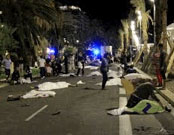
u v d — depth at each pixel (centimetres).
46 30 4147
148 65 3012
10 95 1945
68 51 5034
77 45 8519
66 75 3544
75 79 3017
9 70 2953
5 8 3300
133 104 1307
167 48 2845
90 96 1811
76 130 1030
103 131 1008
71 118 1220
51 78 3244
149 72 2802
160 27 2973
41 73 3334
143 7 4341
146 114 1257
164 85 1805
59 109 1415
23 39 3325
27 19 3403
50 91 1941
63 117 1243
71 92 2016
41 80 3020
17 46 3162
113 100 1639
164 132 981
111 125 1087
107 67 2131
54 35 5053
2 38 2961
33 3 3459
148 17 4459
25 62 3334
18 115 1307
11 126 1114
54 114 1298
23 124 1140
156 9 2998
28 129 1062
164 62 1845
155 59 1908
